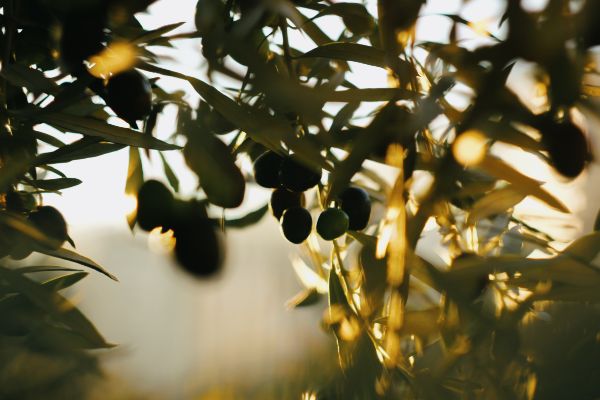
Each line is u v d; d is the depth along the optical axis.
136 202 0.42
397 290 0.40
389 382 0.43
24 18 0.44
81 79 0.42
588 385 0.42
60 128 0.45
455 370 0.48
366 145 0.40
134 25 0.46
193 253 0.40
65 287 0.46
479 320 0.41
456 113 0.39
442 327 0.45
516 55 0.36
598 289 0.41
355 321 0.47
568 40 0.35
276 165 0.46
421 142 0.43
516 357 0.44
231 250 0.41
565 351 0.43
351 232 0.46
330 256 0.49
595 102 0.39
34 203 0.48
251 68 0.37
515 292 0.46
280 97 0.38
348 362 0.46
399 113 0.40
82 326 0.41
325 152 0.45
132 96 0.42
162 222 0.41
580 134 0.38
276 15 0.44
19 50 0.48
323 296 0.57
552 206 0.38
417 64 0.43
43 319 0.42
